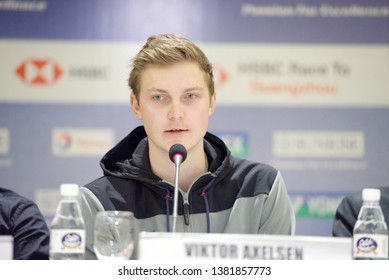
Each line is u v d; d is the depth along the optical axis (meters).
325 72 13.12
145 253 5.45
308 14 13.13
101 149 13.05
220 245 5.45
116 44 13.13
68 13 13.12
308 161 13.05
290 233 7.44
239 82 13.09
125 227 5.99
